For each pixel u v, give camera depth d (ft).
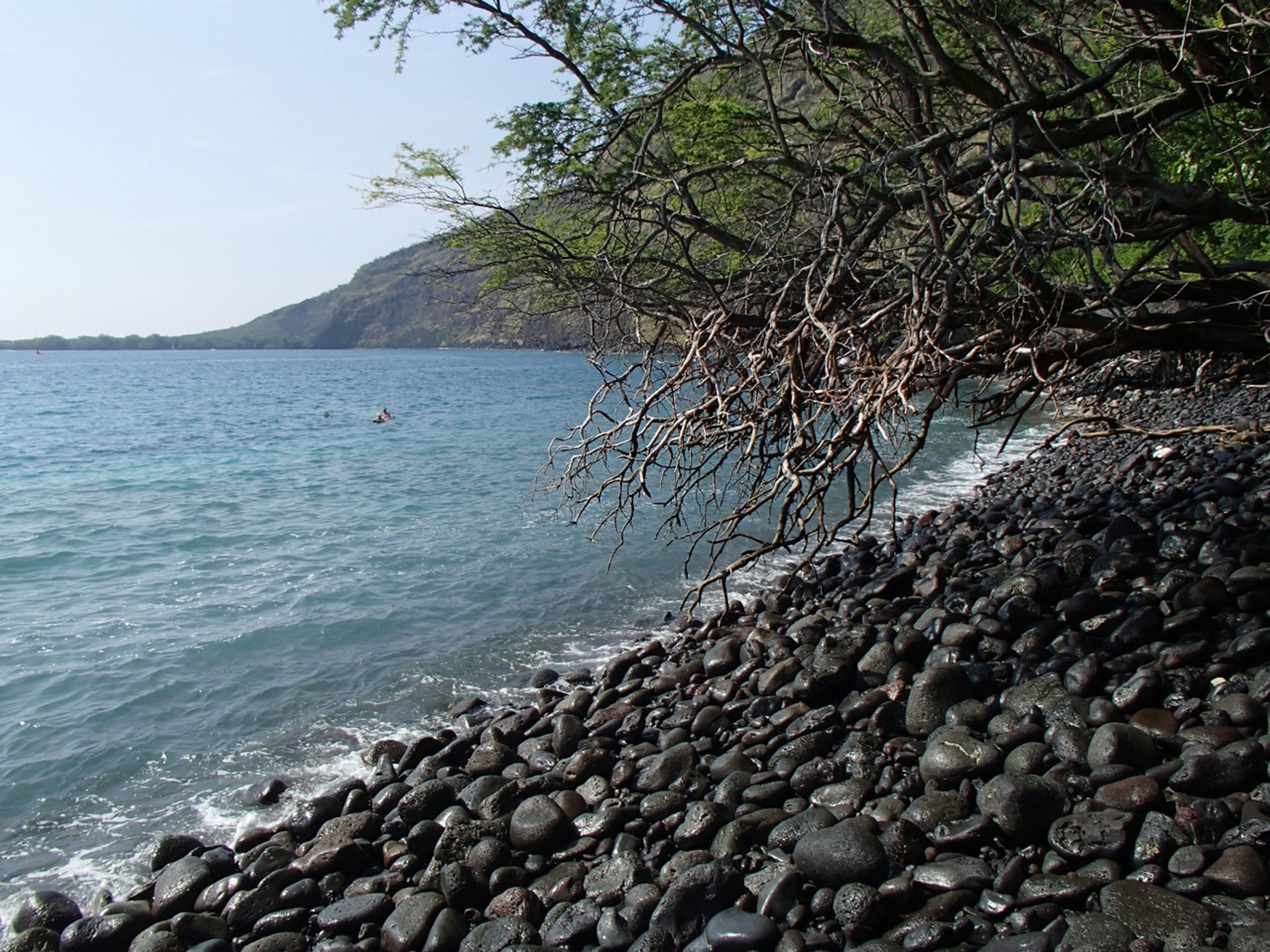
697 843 16.88
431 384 209.97
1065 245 26.14
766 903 14.28
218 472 77.10
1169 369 71.05
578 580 39.37
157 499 63.93
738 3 30.81
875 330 24.13
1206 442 48.01
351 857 18.02
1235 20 27.20
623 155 35.42
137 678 30.19
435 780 20.26
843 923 13.84
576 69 35.04
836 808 17.12
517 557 43.80
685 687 25.14
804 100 38.58
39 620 36.35
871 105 32.55
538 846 17.60
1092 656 19.79
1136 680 18.21
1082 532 31.96
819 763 18.69
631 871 15.96
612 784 19.79
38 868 19.71
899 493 54.39
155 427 118.21
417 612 36.04
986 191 20.97
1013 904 13.29
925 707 19.63
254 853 18.76
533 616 34.96
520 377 237.86
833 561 35.68
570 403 139.64
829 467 20.77
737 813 17.67
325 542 49.03
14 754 25.02
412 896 16.44
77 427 120.26
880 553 36.50
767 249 28.60
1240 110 31.48
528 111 33.68
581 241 35.81
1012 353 22.30
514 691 27.89
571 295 33.71
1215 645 19.79
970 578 28.96
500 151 34.45
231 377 279.08
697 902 14.60
